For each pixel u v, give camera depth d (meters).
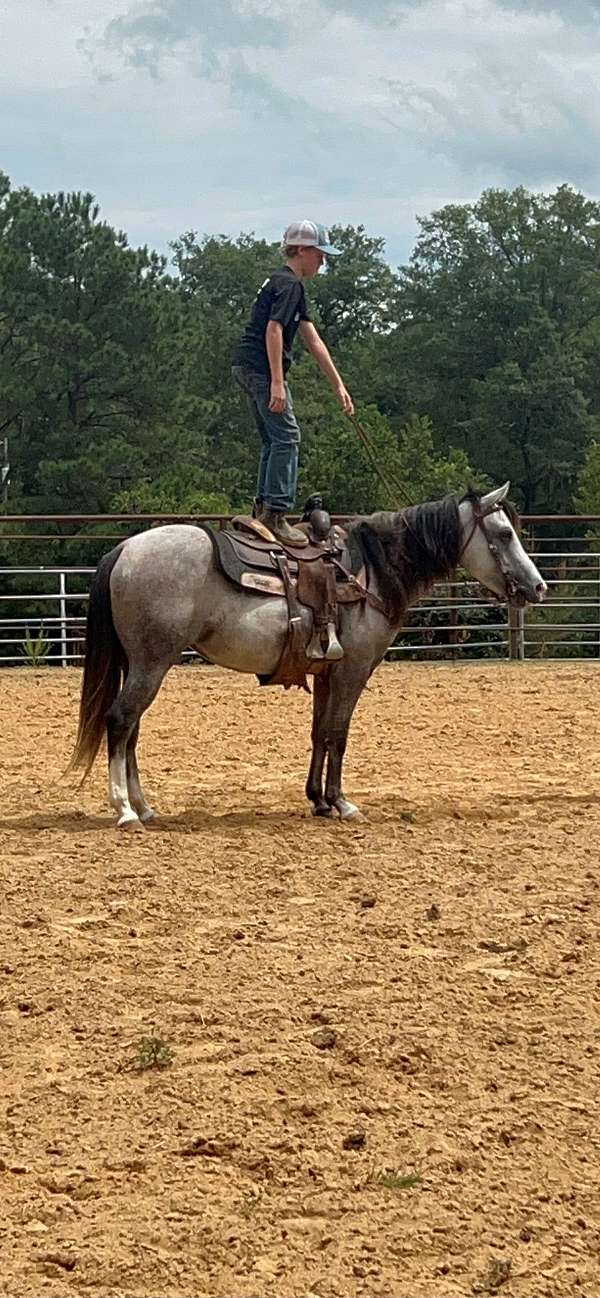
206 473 53.56
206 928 7.23
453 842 9.14
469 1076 5.35
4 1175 4.61
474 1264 4.16
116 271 51.72
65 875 8.19
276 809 10.38
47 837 9.19
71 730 14.46
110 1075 5.36
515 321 73.44
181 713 15.75
